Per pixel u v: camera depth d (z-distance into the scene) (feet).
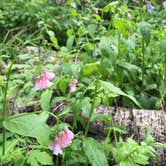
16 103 1.77
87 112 1.48
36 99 1.85
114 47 2.04
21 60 2.14
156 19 3.76
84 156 1.45
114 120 1.76
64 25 3.68
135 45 2.33
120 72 2.08
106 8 2.01
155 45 2.43
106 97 1.64
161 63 2.28
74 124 1.48
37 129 1.17
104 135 1.73
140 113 1.80
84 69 1.82
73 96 1.79
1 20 3.67
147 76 2.25
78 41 2.37
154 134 1.71
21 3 3.98
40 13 3.87
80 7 4.18
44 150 1.47
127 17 2.39
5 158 1.31
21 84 1.83
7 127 1.16
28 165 1.40
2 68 1.97
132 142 1.46
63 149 1.46
